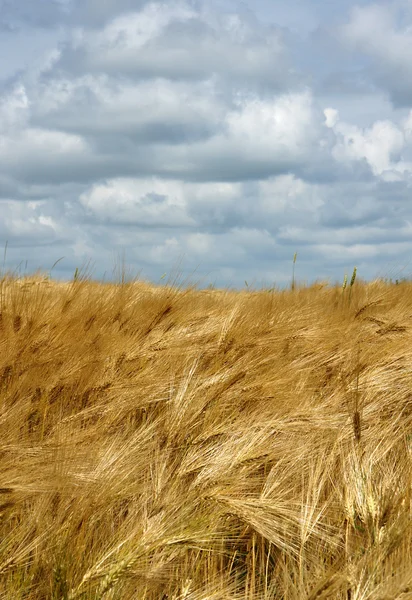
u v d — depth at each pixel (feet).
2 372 15.38
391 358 19.17
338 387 17.20
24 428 13.12
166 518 10.00
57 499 10.55
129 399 14.44
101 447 12.33
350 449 13.24
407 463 12.34
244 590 10.36
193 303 26.40
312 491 11.70
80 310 21.61
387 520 9.98
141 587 9.27
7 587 8.98
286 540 10.16
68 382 15.43
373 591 8.33
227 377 15.57
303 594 8.67
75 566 9.27
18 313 20.27
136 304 23.85
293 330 21.76
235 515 10.84
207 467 11.73
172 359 17.90
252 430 13.34
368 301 31.22
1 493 9.77
